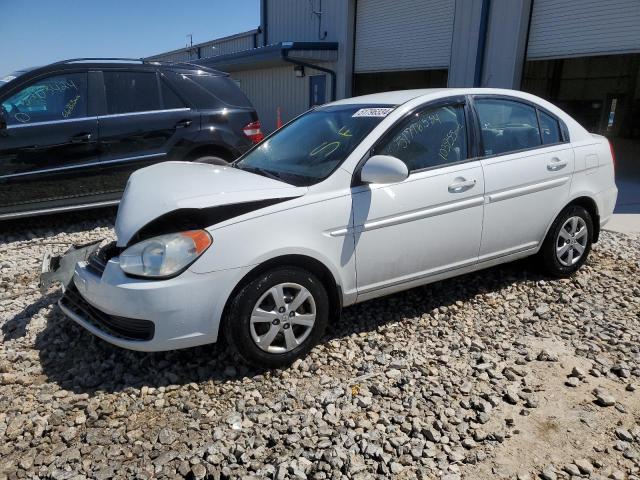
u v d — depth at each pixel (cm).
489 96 404
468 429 268
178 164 391
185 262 286
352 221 327
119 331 303
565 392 298
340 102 431
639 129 2019
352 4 1402
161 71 644
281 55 1404
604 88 2091
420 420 273
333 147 357
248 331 302
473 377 312
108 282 294
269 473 237
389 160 316
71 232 619
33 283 460
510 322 383
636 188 924
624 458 248
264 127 1900
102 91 608
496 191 387
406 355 336
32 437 261
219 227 293
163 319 286
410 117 362
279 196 310
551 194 421
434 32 1170
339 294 335
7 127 557
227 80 700
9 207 570
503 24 998
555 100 1917
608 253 535
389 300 416
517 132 415
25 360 331
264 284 301
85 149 596
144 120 624
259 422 272
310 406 285
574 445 256
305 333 324
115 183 621
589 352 341
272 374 315
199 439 259
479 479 235
